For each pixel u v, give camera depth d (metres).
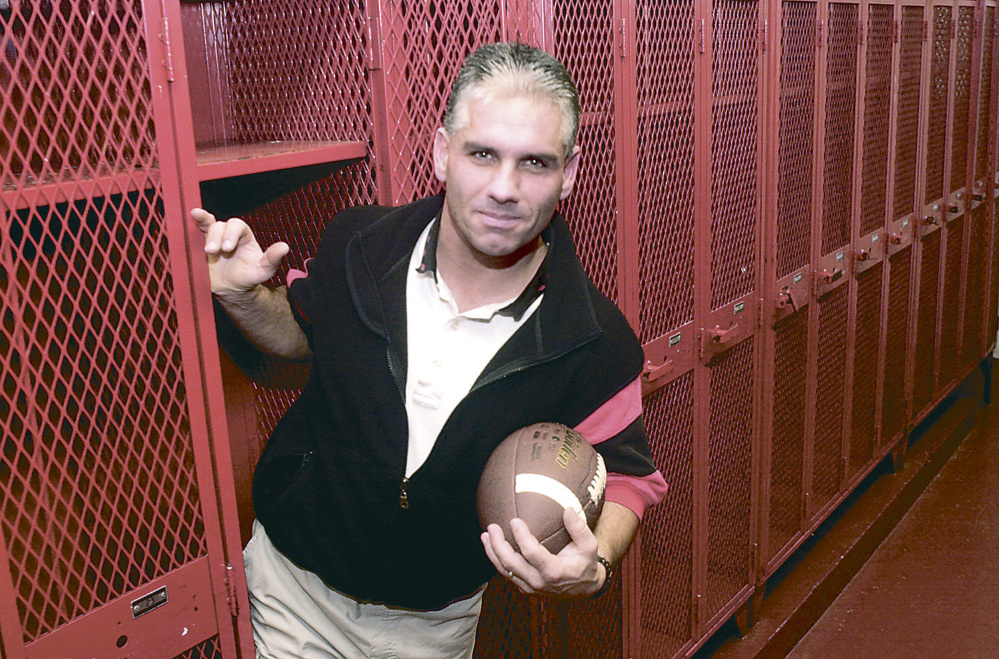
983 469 4.55
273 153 1.48
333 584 1.51
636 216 2.15
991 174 5.02
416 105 1.63
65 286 1.23
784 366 3.07
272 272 1.36
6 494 1.21
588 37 1.93
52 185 1.19
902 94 3.69
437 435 1.34
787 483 3.24
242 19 1.77
